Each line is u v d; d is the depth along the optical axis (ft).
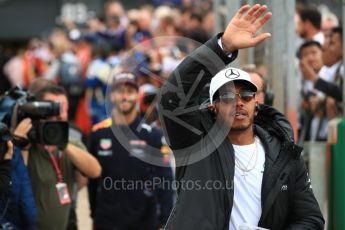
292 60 66.95
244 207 49.60
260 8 48.91
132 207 72.13
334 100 84.94
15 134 61.67
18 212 61.82
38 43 166.50
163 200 71.51
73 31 148.87
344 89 65.51
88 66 128.06
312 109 85.92
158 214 72.33
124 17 150.82
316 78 86.38
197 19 126.41
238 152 50.62
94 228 74.02
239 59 73.87
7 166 58.44
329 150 68.44
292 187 50.24
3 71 156.15
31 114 62.03
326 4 128.36
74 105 132.16
